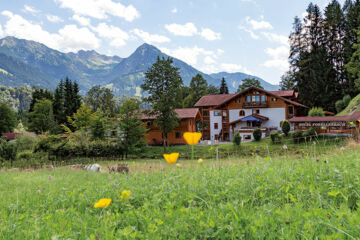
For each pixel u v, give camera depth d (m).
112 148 27.67
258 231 1.77
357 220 1.64
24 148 34.69
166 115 34.25
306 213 1.88
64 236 2.12
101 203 1.80
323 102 46.69
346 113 34.97
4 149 22.39
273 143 29.11
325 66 47.41
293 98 48.69
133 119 30.28
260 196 2.80
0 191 6.98
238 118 45.19
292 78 55.16
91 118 38.75
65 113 60.09
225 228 1.93
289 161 4.75
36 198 4.61
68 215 3.04
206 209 2.56
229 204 2.36
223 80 86.06
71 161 23.73
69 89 61.91
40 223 2.64
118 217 2.64
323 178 3.29
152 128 46.41
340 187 2.76
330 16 50.88
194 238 1.84
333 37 50.81
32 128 57.56
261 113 43.38
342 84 45.81
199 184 3.65
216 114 48.19
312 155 5.28
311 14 52.88
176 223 2.12
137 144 30.12
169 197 3.28
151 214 2.56
